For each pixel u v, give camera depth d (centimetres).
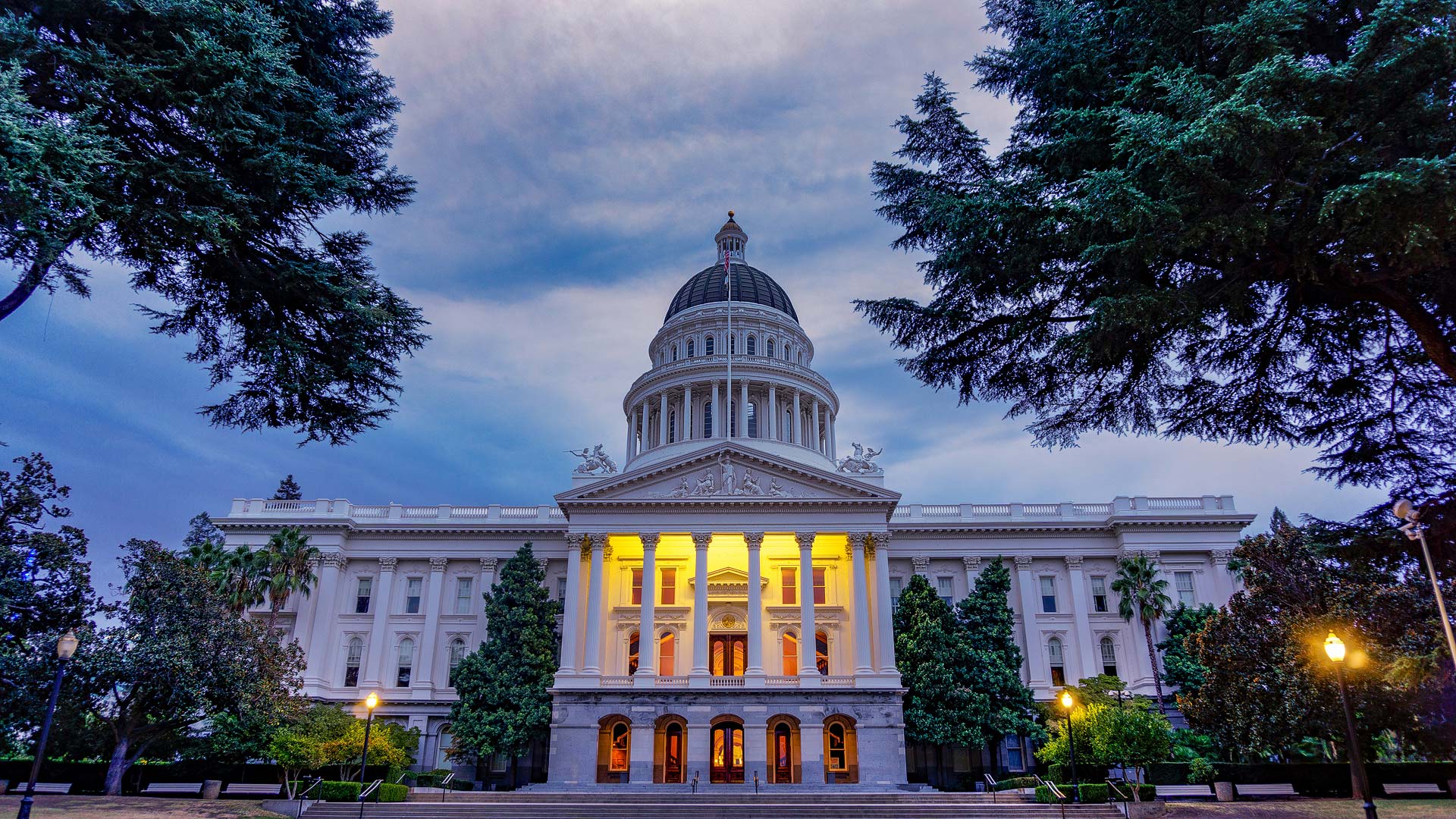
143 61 1708
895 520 6669
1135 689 6078
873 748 5225
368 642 6469
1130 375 1908
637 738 5312
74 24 1712
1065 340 1739
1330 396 1988
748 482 5984
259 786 4212
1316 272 1585
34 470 3578
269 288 1958
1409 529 1880
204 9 1741
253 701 4006
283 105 1978
